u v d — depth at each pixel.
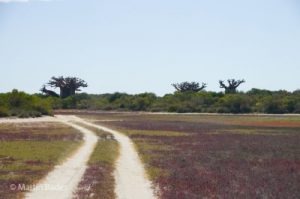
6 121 91.19
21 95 113.06
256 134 62.09
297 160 35.66
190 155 38.44
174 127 75.75
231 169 30.53
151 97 168.62
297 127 76.44
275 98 137.75
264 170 30.23
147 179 26.22
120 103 170.88
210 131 67.56
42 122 89.62
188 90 196.25
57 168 29.78
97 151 39.56
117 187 23.62
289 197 21.38
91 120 98.25
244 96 144.62
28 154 36.91
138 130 68.81
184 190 22.84
